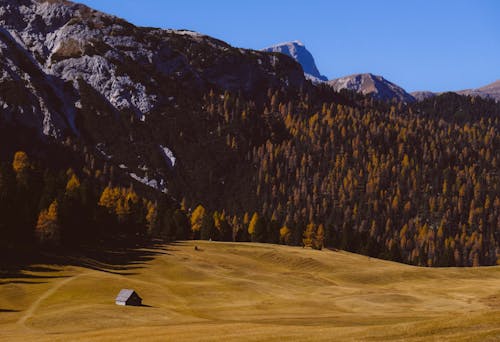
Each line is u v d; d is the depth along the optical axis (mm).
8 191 118312
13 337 57500
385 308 90875
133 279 105062
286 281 117125
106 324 66125
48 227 118688
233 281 109562
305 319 73750
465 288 118875
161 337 51406
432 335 42500
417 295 105812
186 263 123938
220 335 51062
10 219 116125
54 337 55062
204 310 83750
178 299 91250
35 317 69562
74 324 65625
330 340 44312
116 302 80688
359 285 125812
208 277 112750
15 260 103500
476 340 39000
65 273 100812
